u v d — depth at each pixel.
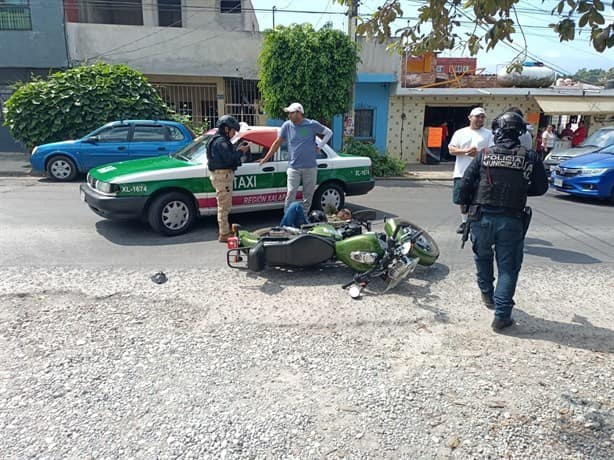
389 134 18.59
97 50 16.36
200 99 18.02
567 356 3.64
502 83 18.78
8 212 8.00
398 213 8.91
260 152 7.18
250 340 3.77
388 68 17.33
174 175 6.51
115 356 3.47
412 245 5.07
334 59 13.29
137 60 16.59
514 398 3.08
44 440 2.59
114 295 4.57
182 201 6.68
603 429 2.79
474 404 3.01
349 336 3.89
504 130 3.96
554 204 10.52
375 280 5.17
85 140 11.66
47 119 13.02
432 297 4.74
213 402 2.97
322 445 2.61
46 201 9.05
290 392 3.10
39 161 11.52
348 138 15.32
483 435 2.72
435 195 11.38
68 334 3.77
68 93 13.12
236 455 2.52
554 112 17.86
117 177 6.31
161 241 6.46
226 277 5.14
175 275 5.16
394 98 18.30
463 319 4.25
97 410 2.86
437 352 3.67
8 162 14.93
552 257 6.30
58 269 5.25
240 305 4.42
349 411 2.92
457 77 19.31
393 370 3.40
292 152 6.58
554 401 3.06
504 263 3.98
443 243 6.82
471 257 6.13
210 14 19.58
